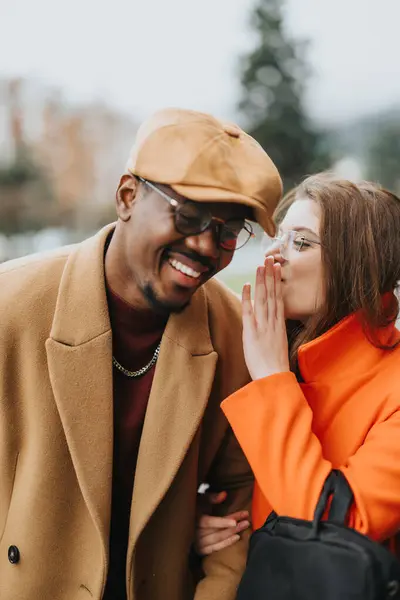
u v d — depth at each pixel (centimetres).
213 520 150
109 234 138
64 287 130
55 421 130
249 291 143
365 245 140
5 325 128
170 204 115
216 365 144
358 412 139
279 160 2064
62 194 1902
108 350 129
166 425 133
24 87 1980
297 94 2089
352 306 143
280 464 130
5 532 135
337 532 119
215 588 144
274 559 123
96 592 132
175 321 135
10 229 1712
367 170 2277
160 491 131
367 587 114
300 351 145
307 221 143
